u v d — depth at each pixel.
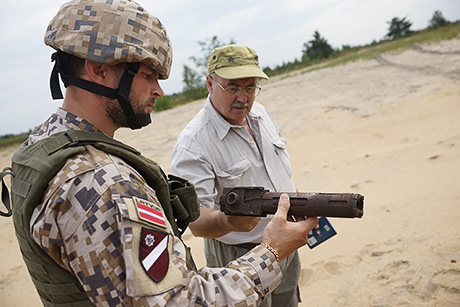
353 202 1.48
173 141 11.88
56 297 1.33
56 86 1.51
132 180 1.29
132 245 1.17
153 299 1.16
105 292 1.18
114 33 1.32
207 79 2.56
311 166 7.17
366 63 22.70
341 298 3.33
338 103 11.51
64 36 1.33
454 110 8.00
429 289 3.12
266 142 2.64
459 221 3.93
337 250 4.02
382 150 6.92
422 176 5.29
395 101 9.83
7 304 4.44
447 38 23.48
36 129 1.50
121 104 1.38
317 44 54.84
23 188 1.27
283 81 24.20
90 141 1.32
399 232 4.04
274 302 2.65
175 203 1.60
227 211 1.82
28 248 1.29
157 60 1.37
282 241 1.49
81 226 1.19
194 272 1.31
